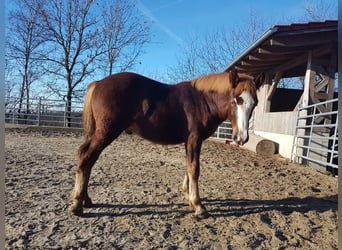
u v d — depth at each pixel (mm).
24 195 4395
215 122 4090
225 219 3855
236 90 3758
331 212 4199
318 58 8070
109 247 2979
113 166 6812
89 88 3955
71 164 6801
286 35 6996
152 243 3111
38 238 3088
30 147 9008
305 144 8125
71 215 3727
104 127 3713
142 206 4184
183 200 4500
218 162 7875
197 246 3092
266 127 10945
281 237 3389
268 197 4852
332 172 7527
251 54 8664
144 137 4035
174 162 7691
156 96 3873
